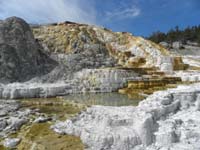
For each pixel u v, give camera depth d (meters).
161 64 28.52
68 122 12.62
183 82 22.23
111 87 22.14
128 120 11.49
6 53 22.70
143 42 34.41
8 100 17.39
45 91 19.44
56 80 23.17
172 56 31.48
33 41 25.75
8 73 21.89
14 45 23.73
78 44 30.56
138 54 32.75
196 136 10.90
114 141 10.44
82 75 23.81
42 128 12.75
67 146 10.76
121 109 12.95
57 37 31.05
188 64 30.73
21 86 19.80
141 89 21.12
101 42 33.97
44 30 32.22
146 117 10.99
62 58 27.48
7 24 24.36
